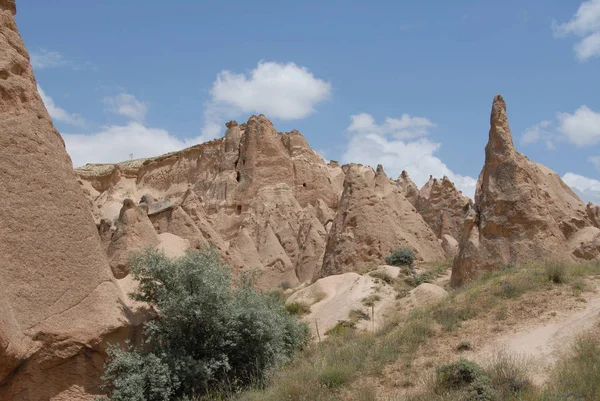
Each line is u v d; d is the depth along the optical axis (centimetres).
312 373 1496
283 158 6116
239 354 1719
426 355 1542
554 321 1594
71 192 1558
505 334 1581
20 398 1359
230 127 6788
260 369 1675
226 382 1627
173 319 1611
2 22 1595
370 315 2514
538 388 1277
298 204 5766
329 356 1655
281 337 1855
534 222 2605
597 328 1488
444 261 3800
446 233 5212
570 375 1291
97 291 1512
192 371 1552
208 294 1642
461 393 1265
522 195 2648
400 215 4347
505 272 2131
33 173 1491
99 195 7238
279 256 4519
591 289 1756
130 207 2092
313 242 4547
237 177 6225
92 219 1622
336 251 3666
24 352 1339
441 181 5703
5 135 1475
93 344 1455
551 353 1435
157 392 1480
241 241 4412
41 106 1591
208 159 6881
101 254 1575
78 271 1494
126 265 1955
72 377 1436
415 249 3791
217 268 1739
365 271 3350
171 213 3055
